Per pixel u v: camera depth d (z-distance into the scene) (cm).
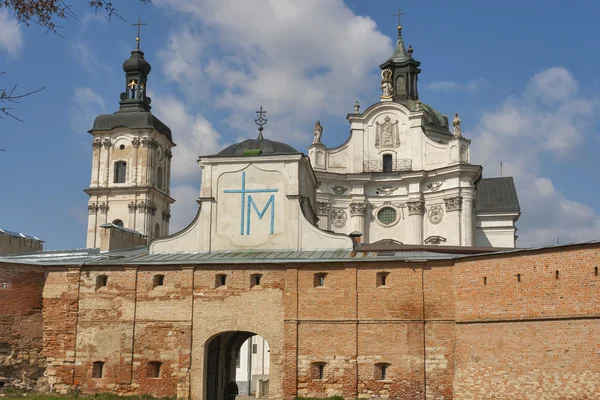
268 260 4534
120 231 5856
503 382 3959
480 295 4122
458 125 8244
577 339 3738
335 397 4284
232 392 5156
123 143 10012
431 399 4184
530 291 3931
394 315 4309
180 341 4525
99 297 4656
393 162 8438
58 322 4672
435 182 8206
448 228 7994
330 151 8481
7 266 4659
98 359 4588
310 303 4425
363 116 8550
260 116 6053
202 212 4953
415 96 9500
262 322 4472
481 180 9238
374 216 8362
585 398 3666
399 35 9756
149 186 9800
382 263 4381
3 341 4572
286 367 4375
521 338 3931
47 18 1892
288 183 4906
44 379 4625
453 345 4209
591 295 3725
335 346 4353
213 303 4534
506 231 8788
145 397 4481
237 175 4972
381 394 4250
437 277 4300
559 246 3856
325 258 4556
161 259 4753
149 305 4600
